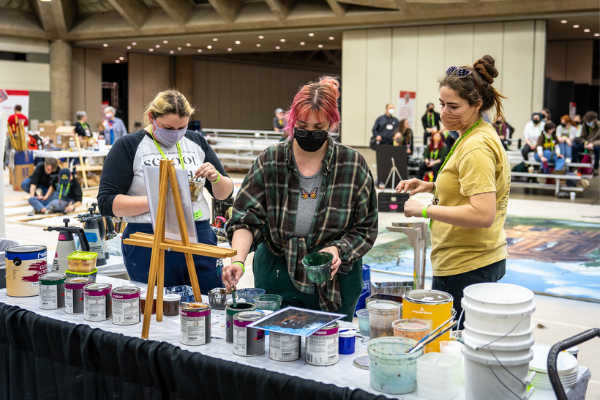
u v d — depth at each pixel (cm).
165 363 189
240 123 2797
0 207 411
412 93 1544
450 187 226
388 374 161
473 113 223
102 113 2227
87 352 203
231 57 2688
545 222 849
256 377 172
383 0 1440
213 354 188
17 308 227
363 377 173
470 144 216
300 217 224
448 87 219
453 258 231
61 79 2034
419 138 1544
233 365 177
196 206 270
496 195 226
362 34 1595
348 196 221
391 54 1563
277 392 169
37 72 2008
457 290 231
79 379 210
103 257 323
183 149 273
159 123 255
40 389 219
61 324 211
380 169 1045
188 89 2531
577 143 1277
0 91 1933
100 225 323
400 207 934
